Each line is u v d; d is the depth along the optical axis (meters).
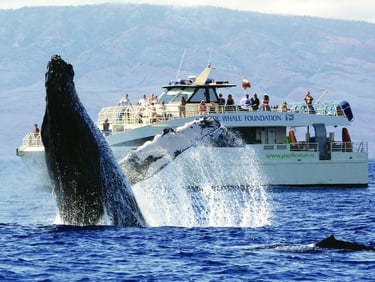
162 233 86.94
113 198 80.06
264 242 85.94
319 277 71.50
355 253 78.75
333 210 130.12
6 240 84.19
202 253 79.50
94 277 71.31
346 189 179.62
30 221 107.81
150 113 183.25
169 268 74.25
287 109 187.75
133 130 177.25
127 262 75.88
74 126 75.50
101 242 81.44
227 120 180.75
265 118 182.88
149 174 78.56
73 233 83.69
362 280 70.69
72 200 79.12
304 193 167.12
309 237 92.25
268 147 183.12
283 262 75.94
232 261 76.50
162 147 78.50
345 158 186.50
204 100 185.62
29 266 74.62
